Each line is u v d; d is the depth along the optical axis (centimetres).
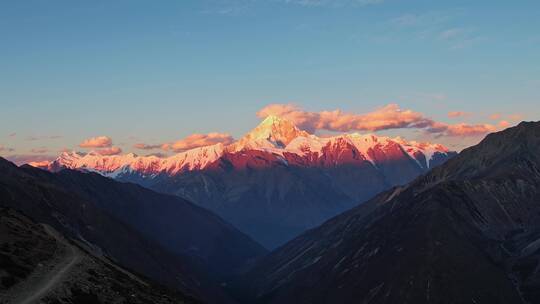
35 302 6931
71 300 7550
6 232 9812
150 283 12406
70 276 8488
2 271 7694
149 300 9419
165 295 10825
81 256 10194
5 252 8612
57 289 7650
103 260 12169
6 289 7219
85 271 9156
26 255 8881
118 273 10650
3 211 11431
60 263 9206
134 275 12512
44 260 9081
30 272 8169
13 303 6819
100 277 9269
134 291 9488
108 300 8262
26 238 9962
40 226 12038
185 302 11438
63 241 11325
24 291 7350
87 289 8225
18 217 11550
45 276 8212
